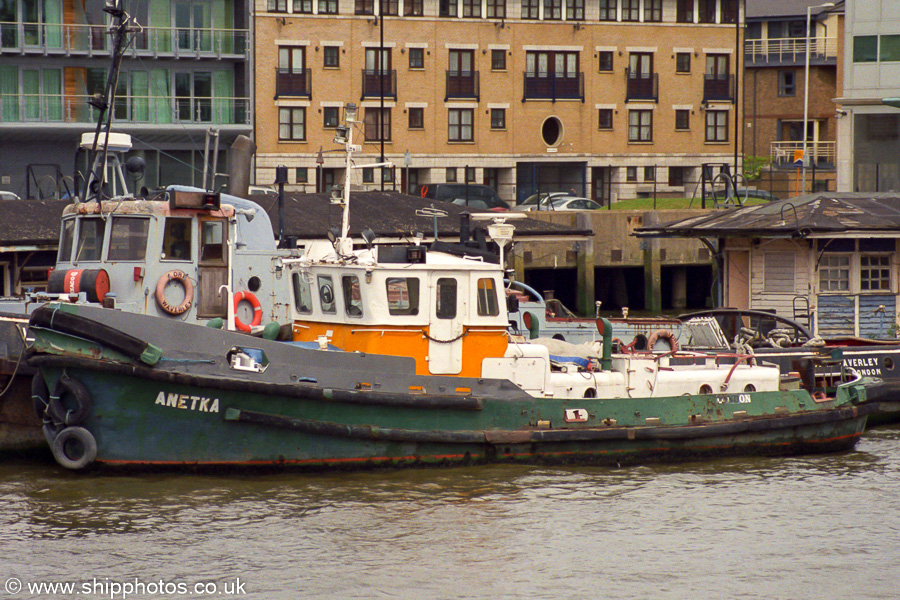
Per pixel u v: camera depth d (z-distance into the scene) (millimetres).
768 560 52312
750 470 68688
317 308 67375
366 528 55500
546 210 171375
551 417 66750
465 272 65750
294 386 61062
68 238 72188
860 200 109000
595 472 66750
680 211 162750
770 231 99375
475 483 63312
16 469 64938
